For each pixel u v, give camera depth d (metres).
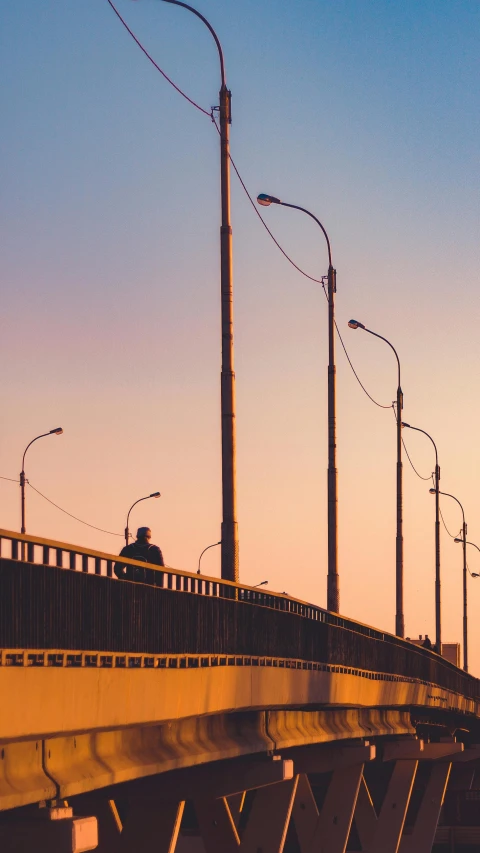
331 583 40.12
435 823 76.19
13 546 16.50
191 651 23.61
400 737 56.16
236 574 27.67
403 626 59.03
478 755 74.25
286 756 39.38
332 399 41.91
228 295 29.06
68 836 17.64
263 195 41.69
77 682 18.14
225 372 28.64
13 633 16.20
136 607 20.77
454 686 60.97
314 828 48.56
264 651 28.61
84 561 18.81
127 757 21.70
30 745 17.73
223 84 30.00
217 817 34.38
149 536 25.77
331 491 40.97
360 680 38.75
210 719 26.95
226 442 28.19
